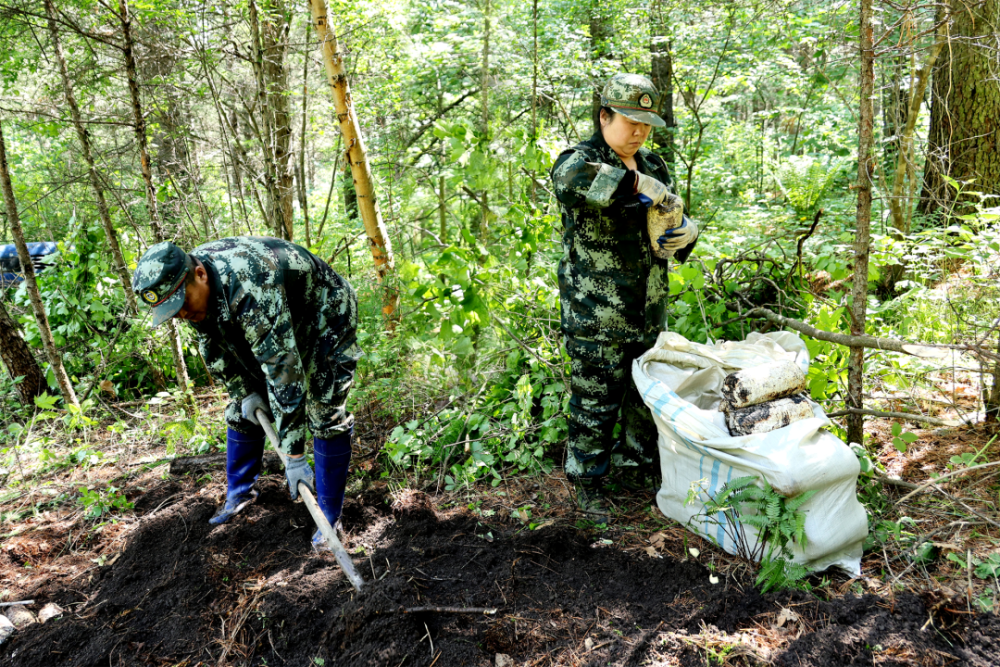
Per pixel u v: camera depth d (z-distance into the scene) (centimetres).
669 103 770
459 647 228
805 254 400
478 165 384
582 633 232
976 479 279
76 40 509
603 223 274
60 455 416
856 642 209
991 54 420
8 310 570
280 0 581
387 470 350
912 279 452
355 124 425
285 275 258
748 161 891
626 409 311
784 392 258
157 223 436
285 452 261
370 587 251
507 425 354
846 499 241
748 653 211
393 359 407
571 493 321
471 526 299
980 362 314
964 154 520
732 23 662
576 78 741
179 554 285
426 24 820
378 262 458
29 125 507
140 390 543
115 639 243
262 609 249
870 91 270
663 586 250
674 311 384
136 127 423
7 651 244
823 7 620
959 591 226
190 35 561
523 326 409
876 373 358
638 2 749
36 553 307
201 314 255
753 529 252
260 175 662
